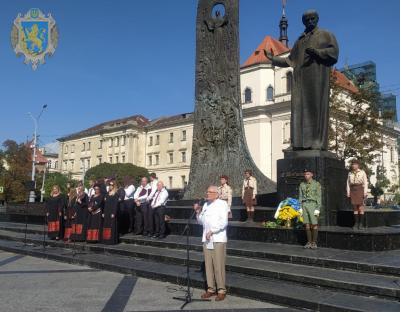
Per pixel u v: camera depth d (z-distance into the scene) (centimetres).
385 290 587
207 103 1650
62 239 1358
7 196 5266
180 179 7406
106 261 970
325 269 729
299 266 764
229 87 1627
